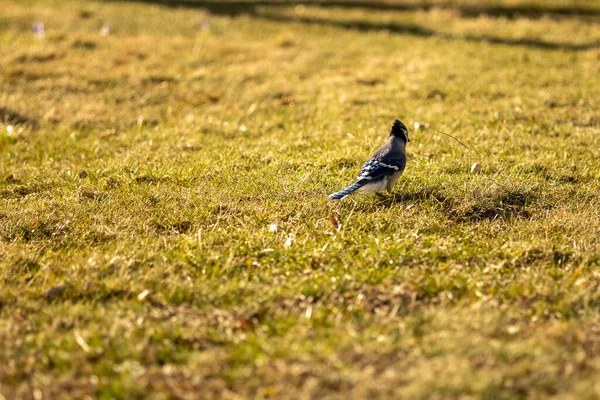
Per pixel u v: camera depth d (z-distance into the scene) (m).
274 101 18.08
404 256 9.31
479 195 11.16
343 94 18.25
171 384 6.77
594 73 19.89
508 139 14.38
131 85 19.72
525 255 9.34
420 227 10.23
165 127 16.19
